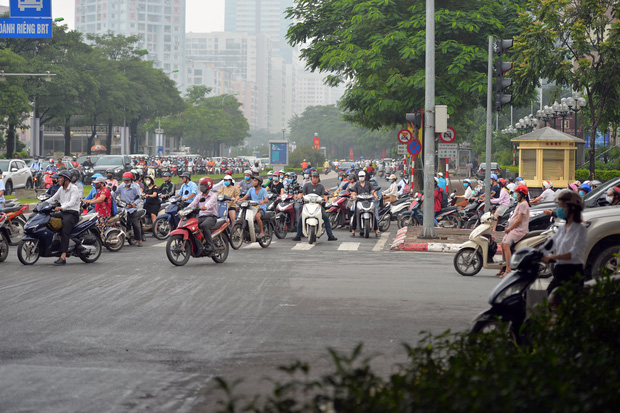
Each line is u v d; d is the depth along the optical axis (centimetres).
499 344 517
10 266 1600
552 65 3144
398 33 3188
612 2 3094
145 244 2128
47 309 1084
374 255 1861
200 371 747
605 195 1706
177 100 11862
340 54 3312
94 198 1925
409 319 1011
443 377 438
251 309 1088
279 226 2311
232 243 1931
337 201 2633
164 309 1087
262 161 11306
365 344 860
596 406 384
